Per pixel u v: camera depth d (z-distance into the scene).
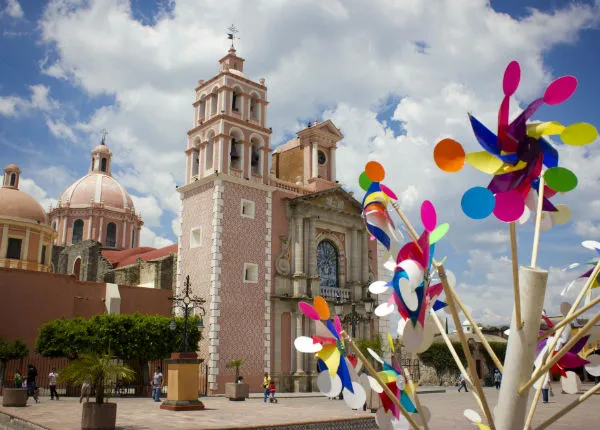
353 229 45.91
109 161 80.38
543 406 28.25
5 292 36.19
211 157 40.78
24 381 34.06
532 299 3.94
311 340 4.79
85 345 32.00
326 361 4.65
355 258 45.38
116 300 39.53
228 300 37.22
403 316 4.31
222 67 43.41
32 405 25.33
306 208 42.75
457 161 4.01
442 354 49.56
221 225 38.09
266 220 40.78
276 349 39.09
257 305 38.72
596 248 4.97
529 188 4.46
